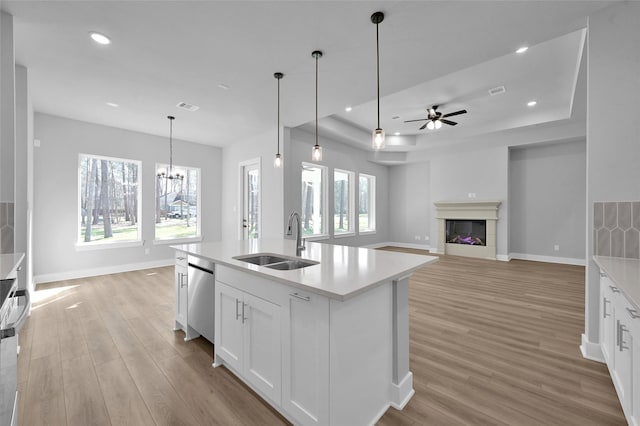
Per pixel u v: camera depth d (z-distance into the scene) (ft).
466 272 17.52
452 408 5.70
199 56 9.39
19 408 5.68
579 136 18.74
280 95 12.47
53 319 10.20
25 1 6.89
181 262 9.12
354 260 6.81
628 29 6.92
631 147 6.89
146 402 5.90
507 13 7.38
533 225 21.83
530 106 17.12
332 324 4.49
